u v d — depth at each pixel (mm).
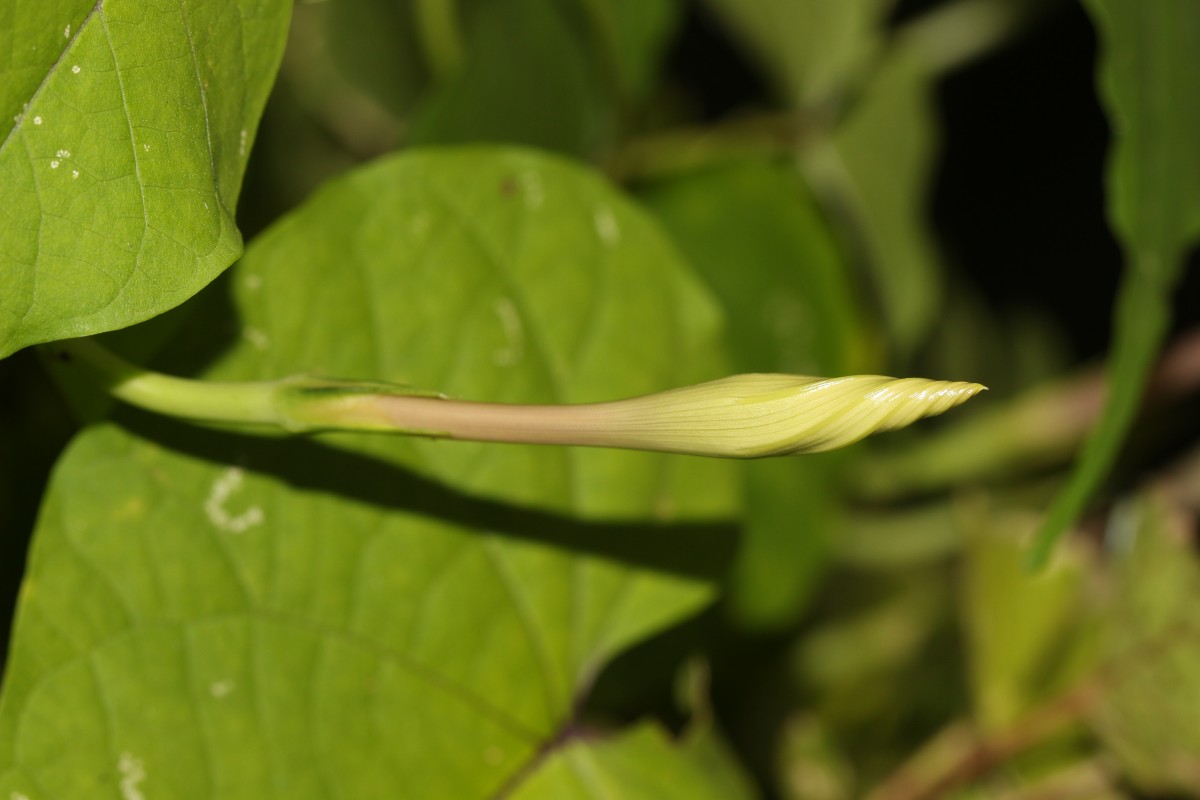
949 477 797
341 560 446
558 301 474
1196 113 501
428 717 457
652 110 769
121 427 428
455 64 604
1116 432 469
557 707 475
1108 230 858
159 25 400
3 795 416
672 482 485
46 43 394
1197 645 587
